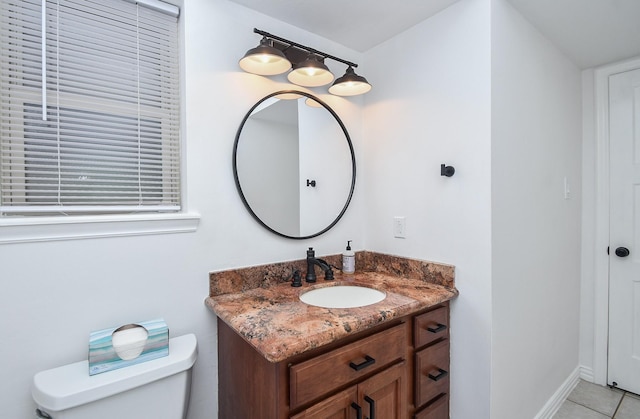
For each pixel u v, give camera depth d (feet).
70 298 3.36
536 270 5.26
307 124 5.35
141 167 4.07
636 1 4.42
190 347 3.69
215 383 4.32
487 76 4.24
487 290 4.29
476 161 4.37
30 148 3.41
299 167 5.24
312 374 3.03
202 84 4.23
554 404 5.77
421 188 5.14
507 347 4.58
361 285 4.97
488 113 4.23
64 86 3.59
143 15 4.09
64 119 3.56
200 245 4.22
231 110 4.49
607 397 6.19
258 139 4.75
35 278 3.18
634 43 5.63
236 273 4.48
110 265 3.58
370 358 3.48
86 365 3.31
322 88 5.57
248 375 3.50
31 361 3.18
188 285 4.12
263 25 4.81
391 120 5.64
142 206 4.03
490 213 4.24
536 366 5.32
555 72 5.76
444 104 4.78
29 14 3.39
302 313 3.62
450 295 4.47
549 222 5.61
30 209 3.29
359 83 5.01
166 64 4.26
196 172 4.18
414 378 4.19
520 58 4.78
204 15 4.26
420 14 4.90
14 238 3.06
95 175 3.78
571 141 6.37
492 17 4.25
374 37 5.58
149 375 3.20
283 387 2.91
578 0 4.41
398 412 3.84
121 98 3.92
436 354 4.45
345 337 3.37
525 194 4.96
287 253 5.12
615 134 6.41
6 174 3.31
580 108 6.73
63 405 2.79
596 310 6.66
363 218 6.22
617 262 6.41
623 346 6.36
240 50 4.57
